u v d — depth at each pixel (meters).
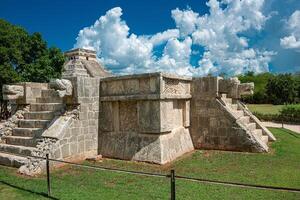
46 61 18.66
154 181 6.82
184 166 8.09
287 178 6.68
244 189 6.08
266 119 23.95
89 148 9.52
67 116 9.02
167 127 8.85
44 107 10.56
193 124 10.43
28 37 18.95
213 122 10.05
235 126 9.64
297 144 10.63
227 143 9.77
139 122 9.02
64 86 8.90
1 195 6.14
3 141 10.04
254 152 9.32
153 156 8.53
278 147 10.00
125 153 9.19
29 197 5.97
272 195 5.69
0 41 17.55
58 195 5.96
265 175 6.96
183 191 6.02
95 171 7.84
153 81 8.62
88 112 9.49
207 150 10.00
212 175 7.13
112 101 9.66
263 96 41.91
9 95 10.55
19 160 8.30
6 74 16.88
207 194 5.81
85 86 9.37
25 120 10.32
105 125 9.87
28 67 18.36
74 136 8.97
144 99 8.76
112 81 9.63
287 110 23.67
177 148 9.30
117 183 6.74
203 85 10.23
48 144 8.30
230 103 11.04
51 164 8.16
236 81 10.27
